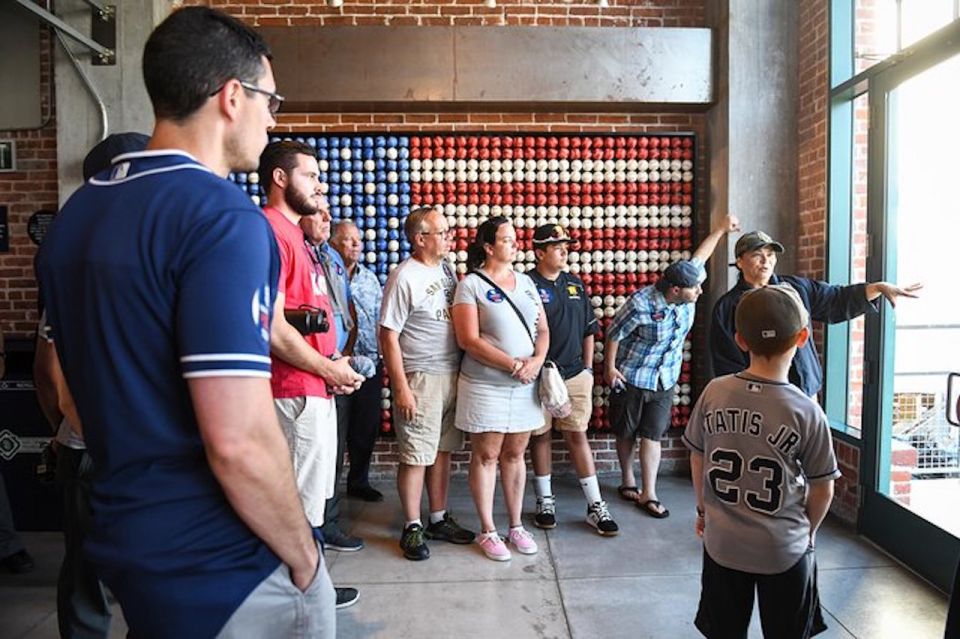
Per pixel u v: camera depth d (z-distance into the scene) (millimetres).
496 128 4609
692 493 4309
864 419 3490
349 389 2207
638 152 4547
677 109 4578
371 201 4512
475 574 3141
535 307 3322
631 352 3924
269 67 1173
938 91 3225
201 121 1081
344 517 3938
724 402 1917
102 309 953
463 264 4527
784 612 1838
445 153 4504
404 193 4520
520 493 3428
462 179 4508
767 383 1863
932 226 3385
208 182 1008
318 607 1110
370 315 4094
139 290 943
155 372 960
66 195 4285
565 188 4531
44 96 4457
